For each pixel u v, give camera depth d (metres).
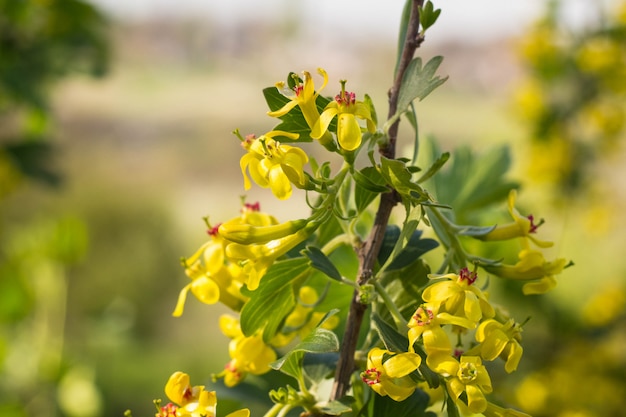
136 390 1.11
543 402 0.49
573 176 0.69
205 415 0.23
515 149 0.70
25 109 0.66
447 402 0.22
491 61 4.21
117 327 0.84
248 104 3.96
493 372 0.44
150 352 1.31
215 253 0.25
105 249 1.52
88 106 3.61
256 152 0.23
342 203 0.25
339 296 0.27
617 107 0.68
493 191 0.33
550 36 0.69
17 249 0.68
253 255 0.24
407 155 0.32
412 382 0.22
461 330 0.24
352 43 4.55
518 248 0.33
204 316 1.53
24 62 0.62
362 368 0.25
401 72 0.24
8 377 0.67
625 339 0.55
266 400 0.28
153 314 1.47
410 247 0.24
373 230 0.24
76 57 0.65
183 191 2.50
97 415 0.68
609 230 0.74
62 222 0.68
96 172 2.29
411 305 0.24
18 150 0.63
